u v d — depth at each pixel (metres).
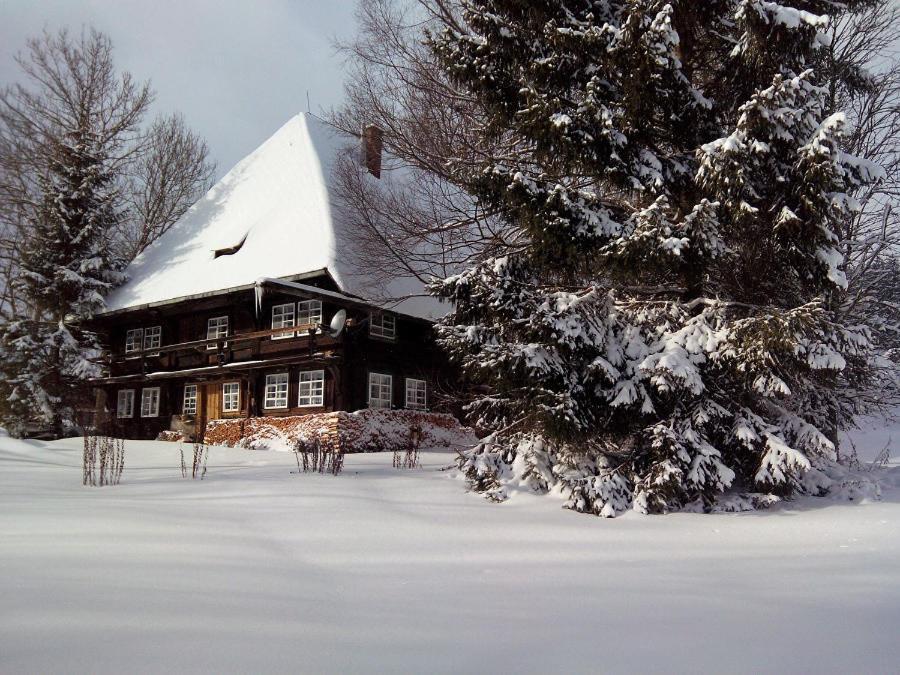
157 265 23.64
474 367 8.43
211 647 2.45
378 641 2.65
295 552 4.78
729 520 6.87
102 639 2.47
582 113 8.07
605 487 7.45
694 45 9.37
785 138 7.34
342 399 17.84
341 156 15.02
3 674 2.06
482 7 9.59
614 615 3.20
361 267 15.36
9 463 10.73
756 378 7.23
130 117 27.91
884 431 20.12
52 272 23.31
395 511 6.87
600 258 8.05
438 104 12.81
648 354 7.93
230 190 24.81
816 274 7.82
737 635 2.86
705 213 7.41
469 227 13.66
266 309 20.00
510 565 4.52
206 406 21.33
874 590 3.78
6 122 26.16
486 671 2.33
